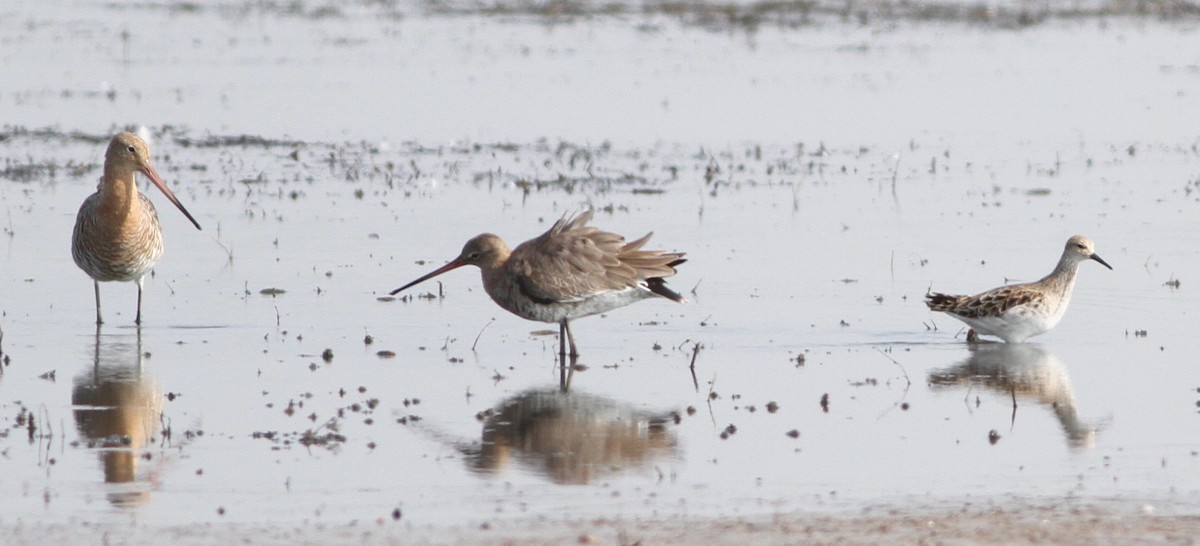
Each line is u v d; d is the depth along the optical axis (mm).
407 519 10352
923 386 14031
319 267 18703
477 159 25219
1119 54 36375
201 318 16422
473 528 10141
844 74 33656
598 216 21359
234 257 19156
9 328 15891
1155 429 12617
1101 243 19938
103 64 33719
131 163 15930
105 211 15859
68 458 11711
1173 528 10109
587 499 10852
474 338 15812
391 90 31234
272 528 10125
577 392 13820
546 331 16156
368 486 11133
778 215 21594
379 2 44531
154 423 12711
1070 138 27156
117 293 17531
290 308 16875
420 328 16172
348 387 13930
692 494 10984
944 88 32031
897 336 15883
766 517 10406
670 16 42125
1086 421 12875
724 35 39281
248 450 12000
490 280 15094
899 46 37531
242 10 42656
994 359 15000
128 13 41750
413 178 23719
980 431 12625
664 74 33531
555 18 41781
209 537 9930
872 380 14227
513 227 20703
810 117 29062
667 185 23484
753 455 11969
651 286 15031
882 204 22281
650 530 10094
